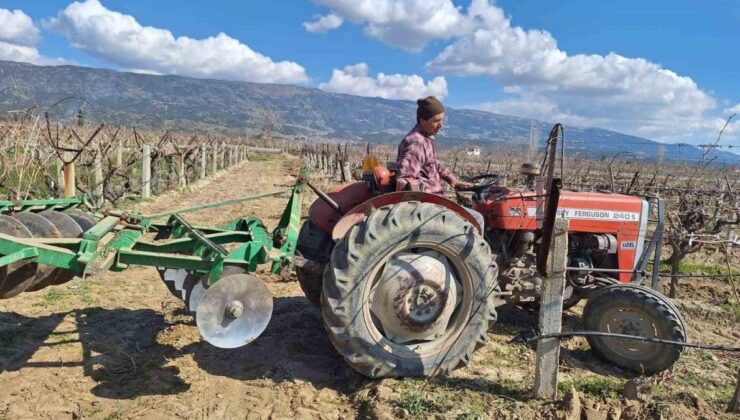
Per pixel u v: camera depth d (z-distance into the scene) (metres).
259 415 3.37
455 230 3.77
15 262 3.29
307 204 14.05
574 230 4.92
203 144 19.11
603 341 4.32
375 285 3.79
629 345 4.22
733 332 5.61
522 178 14.09
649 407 3.51
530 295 4.73
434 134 4.27
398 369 3.77
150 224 4.20
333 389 3.74
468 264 3.82
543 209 4.46
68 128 12.27
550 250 3.43
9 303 5.04
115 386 3.65
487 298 3.88
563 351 4.61
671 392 3.79
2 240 3.11
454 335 3.92
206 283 3.48
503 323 5.23
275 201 14.45
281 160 41.62
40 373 3.76
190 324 4.76
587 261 5.00
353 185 4.52
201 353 4.20
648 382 3.75
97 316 4.88
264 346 4.38
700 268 8.76
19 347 4.14
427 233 3.69
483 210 4.75
